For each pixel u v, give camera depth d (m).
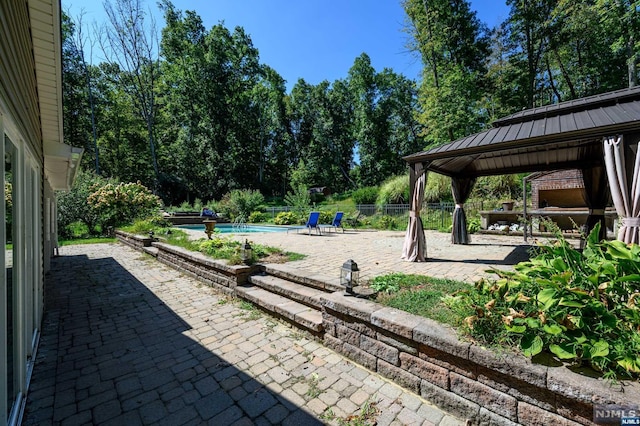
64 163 5.49
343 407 1.93
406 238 5.41
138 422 1.82
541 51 16.02
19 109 2.15
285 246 7.22
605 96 4.66
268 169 32.94
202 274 5.14
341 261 5.09
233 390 2.13
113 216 12.58
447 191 13.16
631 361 1.38
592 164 6.45
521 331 1.65
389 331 2.19
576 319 1.57
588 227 6.54
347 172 33.69
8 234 2.12
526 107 16.62
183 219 16.72
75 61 20.88
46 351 2.75
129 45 22.09
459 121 15.23
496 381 1.67
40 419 1.85
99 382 2.25
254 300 3.77
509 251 6.29
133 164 24.95
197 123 26.61
